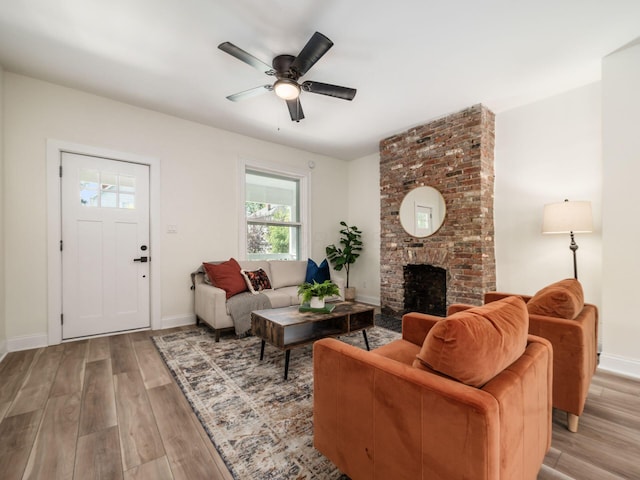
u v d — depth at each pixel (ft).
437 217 11.82
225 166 12.84
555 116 9.88
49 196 9.09
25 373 7.19
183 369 7.49
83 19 6.40
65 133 9.34
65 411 5.61
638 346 7.31
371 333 10.70
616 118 7.60
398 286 13.39
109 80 8.95
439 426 2.69
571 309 5.42
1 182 8.29
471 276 10.78
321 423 4.02
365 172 16.88
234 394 6.28
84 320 9.82
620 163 7.55
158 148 11.10
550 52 7.60
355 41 7.13
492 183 11.16
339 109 10.84
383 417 3.16
